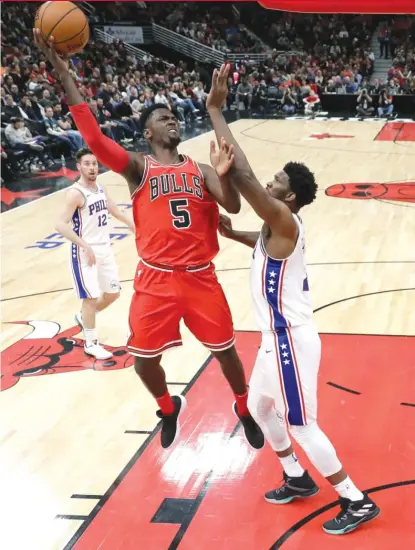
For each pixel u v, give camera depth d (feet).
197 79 74.28
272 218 9.68
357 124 64.13
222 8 91.04
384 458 12.50
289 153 48.01
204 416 14.30
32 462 12.89
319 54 85.81
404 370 15.99
